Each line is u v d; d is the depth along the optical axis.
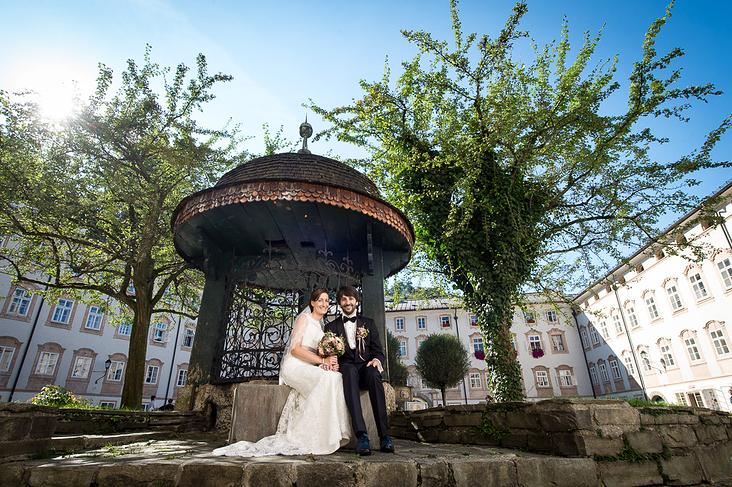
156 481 2.38
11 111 9.56
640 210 10.50
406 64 9.57
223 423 6.35
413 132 10.44
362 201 6.43
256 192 5.96
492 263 9.48
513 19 8.06
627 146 10.22
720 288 22.11
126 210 12.88
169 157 10.41
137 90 10.94
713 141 9.11
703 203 9.53
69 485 2.37
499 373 8.61
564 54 9.95
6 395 22.84
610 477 3.03
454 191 9.95
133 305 13.41
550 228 11.06
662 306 27.19
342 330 4.07
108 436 4.21
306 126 8.63
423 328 40.88
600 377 36.03
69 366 25.89
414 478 2.50
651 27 8.23
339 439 3.17
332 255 7.79
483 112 9.55
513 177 9.73
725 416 4.36
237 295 7.23
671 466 3.35
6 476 2.40
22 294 24.31
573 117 9.35
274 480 2.35
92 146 10.35
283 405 3.55
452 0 8.63
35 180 10.49
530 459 2.86
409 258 8.34
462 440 4.49
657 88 8.60
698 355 24.23
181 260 14.31
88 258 13.83
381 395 3.61
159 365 31.08
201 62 11.10
